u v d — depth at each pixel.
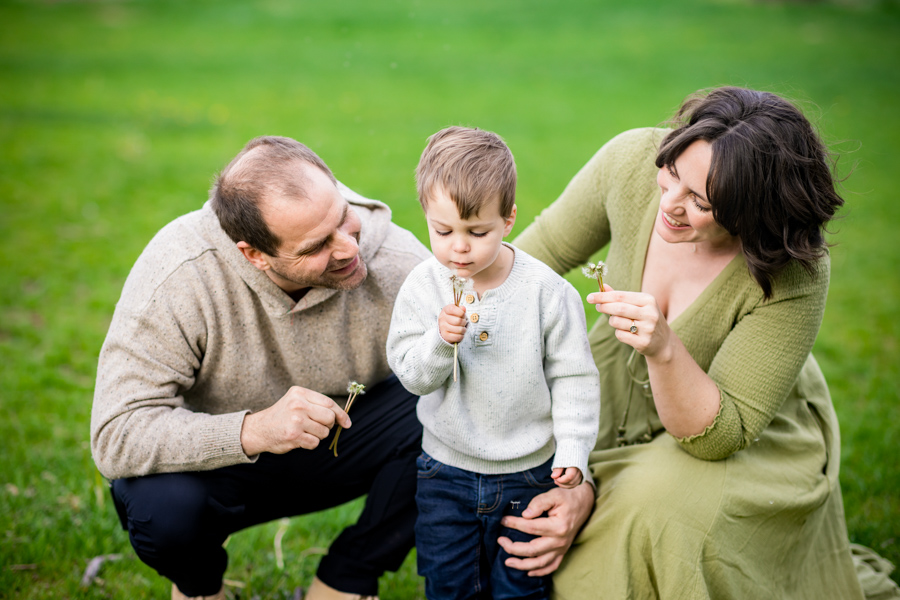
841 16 15.23
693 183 1.77
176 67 10.76
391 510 2.13
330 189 1.84
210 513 2.04
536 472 1.96
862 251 5.38
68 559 2.53
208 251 1.97
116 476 2.01
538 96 9.48
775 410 1.96
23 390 3.51
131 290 2.00
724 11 15.51
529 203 5.91
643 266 2.15
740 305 2.00
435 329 1.77
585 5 16.08
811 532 2.13
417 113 8.62
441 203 1.66
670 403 1.90
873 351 4.06
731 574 1.94
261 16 14.69
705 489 1.93
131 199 6.06
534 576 2.00
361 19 14.45
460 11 15.41
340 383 2.18
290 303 2.01
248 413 1.96
